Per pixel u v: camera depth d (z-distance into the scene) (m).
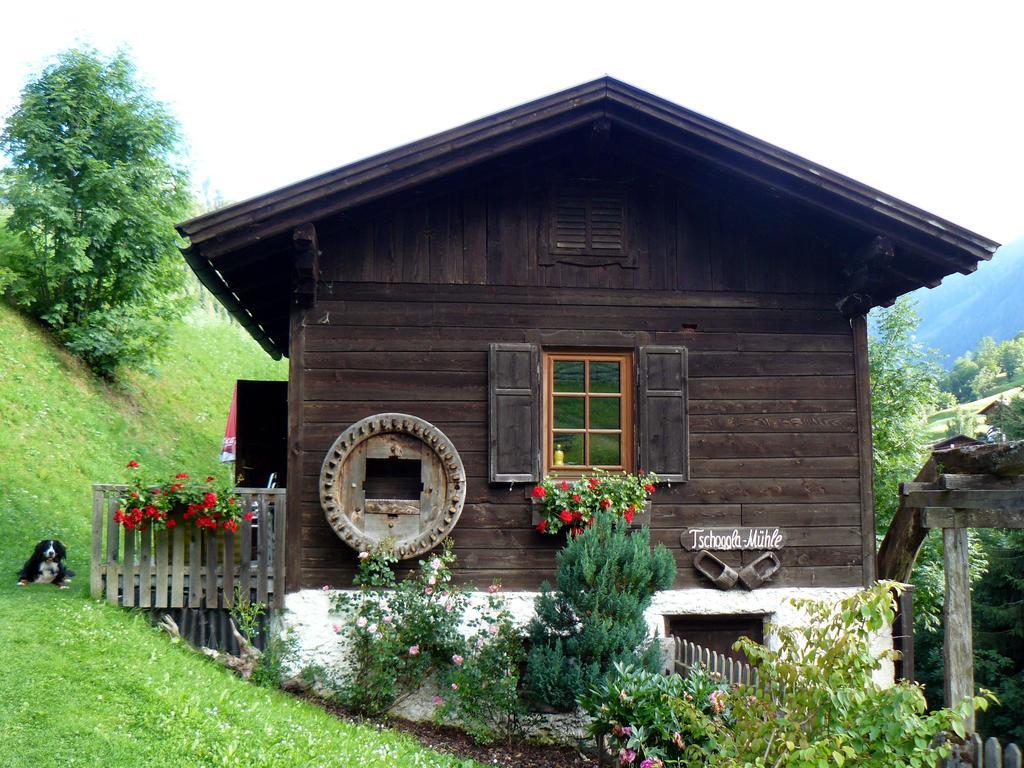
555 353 8.71
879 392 19.20
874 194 8.30
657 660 7.40
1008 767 5.06
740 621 8.82
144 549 8.06
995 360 88.38
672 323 8.79
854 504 8.86
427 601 7.95
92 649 6.83
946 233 8.41
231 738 5.86
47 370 16.23
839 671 4.79
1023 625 17.19
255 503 8.27
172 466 16.69
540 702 7.86
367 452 8.14
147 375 19.70
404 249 8.53
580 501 8.21
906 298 19.59
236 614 8.05
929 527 6.48
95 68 17.89
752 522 8.70
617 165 8.88
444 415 8.41
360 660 7.81
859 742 4.73
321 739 6.32
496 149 8.03
